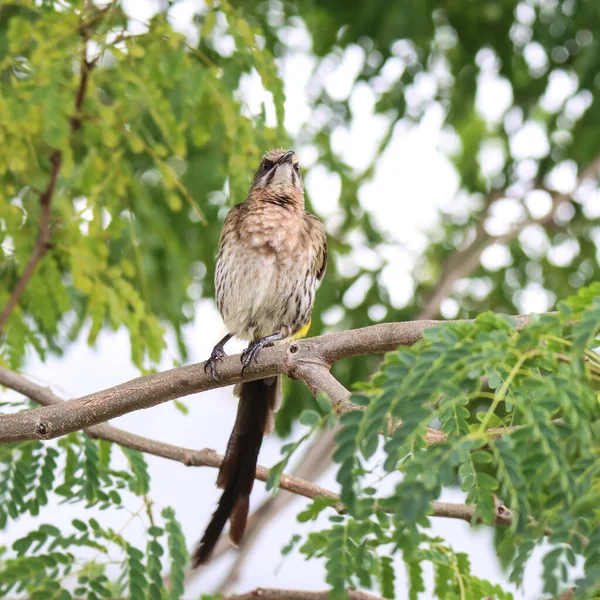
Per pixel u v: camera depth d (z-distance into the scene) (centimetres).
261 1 1473
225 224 1208
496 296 1661
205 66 1174
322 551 809
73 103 1002
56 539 869
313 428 589
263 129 1064
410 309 1611
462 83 1544
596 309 556
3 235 1101
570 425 559
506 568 632
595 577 522
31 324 1285
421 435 591
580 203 1702
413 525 541
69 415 824
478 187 1795
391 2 1397
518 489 541
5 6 1165
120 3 1088
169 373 841
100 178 1079
